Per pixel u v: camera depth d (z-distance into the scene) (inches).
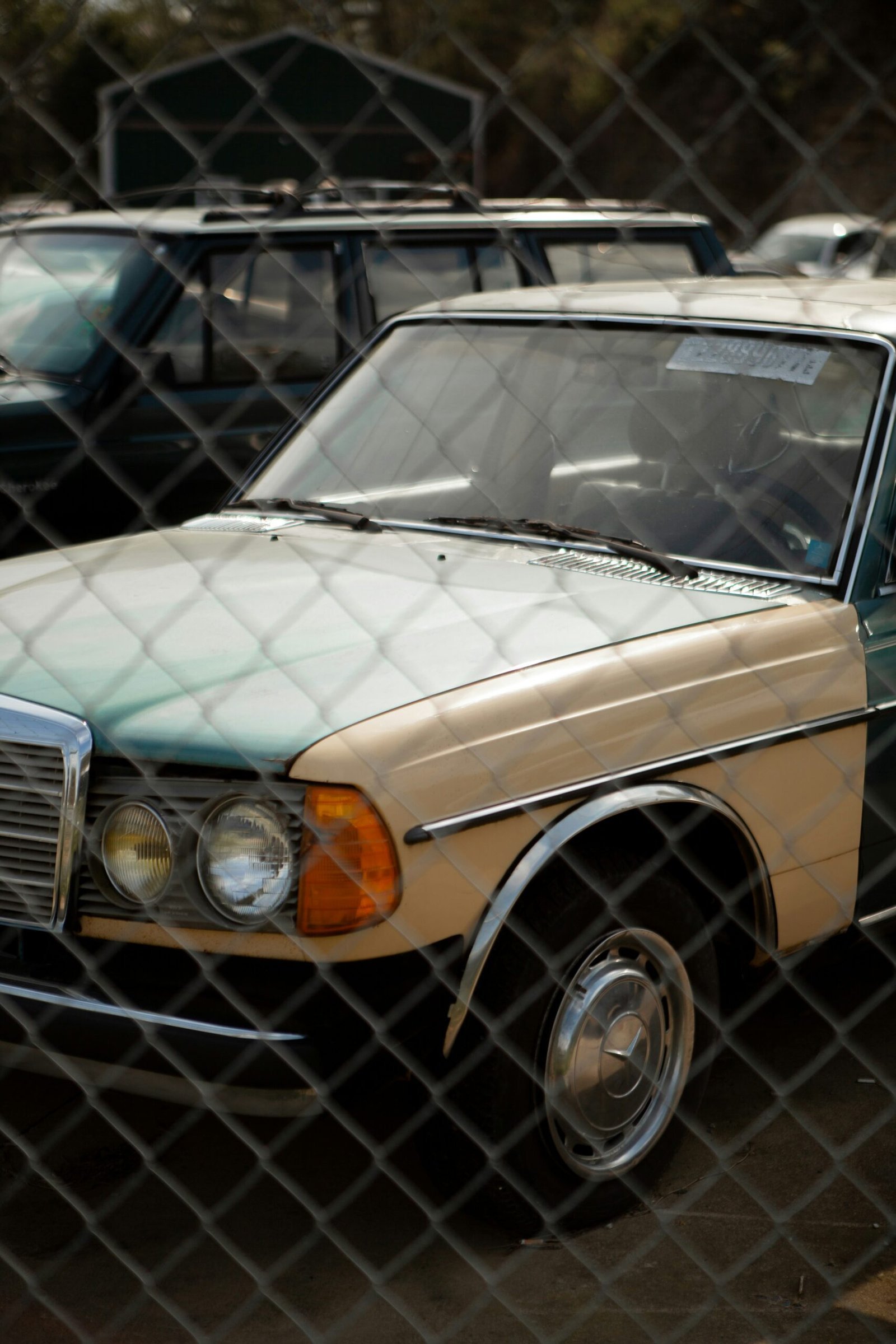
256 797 97.9
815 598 125.6
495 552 134.0
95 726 102.7
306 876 97.0
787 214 730.8
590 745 107.3
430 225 253.3
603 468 140.3
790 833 120.6
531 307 155.9
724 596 124.0
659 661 112.7
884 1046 148.8
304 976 97.3
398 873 97.8
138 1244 115.8
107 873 102.3
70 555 142.0
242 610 119.2
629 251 274.5
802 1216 119.3
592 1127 113.5
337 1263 113.9
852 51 672.4
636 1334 105.0
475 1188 110.4
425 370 157.1
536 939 105.8
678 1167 126.6
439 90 800.9
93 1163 126.8
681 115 746.8
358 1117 132.1
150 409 223.9
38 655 112.3
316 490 153.0
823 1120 134.6
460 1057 105.3
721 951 130.1
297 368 240.8
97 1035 99.9
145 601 122.8
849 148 697.0
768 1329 105.4
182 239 230.1
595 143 794.8
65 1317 105.3
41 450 211.6
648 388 142.0
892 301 146.8
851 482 129.9
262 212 244.2
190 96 745.6
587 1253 114.4
